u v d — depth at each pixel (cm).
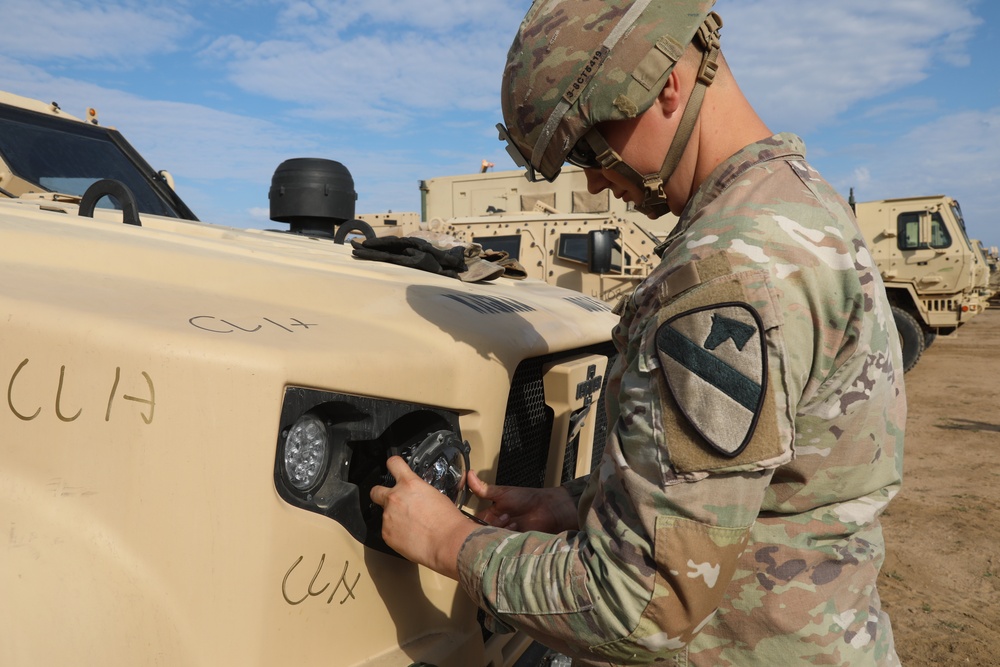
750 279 82
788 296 83
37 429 91
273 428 89
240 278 126
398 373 106
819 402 89
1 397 93
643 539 85
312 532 95
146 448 87
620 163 99
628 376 89
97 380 89
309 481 97
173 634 87
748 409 80
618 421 91
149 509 88
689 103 95
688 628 87
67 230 136
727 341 81
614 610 86
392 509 104
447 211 1265
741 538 84
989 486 484
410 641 114
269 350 91
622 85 92
